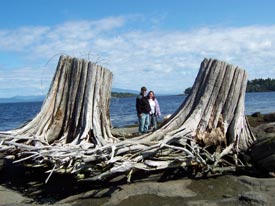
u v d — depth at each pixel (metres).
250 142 11.08
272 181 9.16
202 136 10.44
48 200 8.70
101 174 8.59
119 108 58.69
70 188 9.27
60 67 11.95
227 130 11.00
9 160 11.10
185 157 9.45
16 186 9.73
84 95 11.42
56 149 9.40
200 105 11.10
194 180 9.47
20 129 11.11
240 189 8.87
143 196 8.49
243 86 11.38
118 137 12.35
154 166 9.10
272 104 54.91
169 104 71.19
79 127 11.12
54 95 11.74
